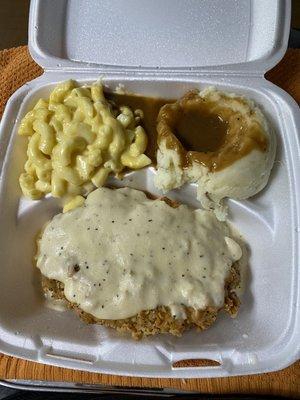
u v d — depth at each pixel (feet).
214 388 0.66
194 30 0.77
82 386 0.70
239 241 0.73
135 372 0.61
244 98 0.71
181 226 0.70
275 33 0.72
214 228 0.71
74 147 0.70
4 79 0.83
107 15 0.80
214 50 0.77
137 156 0.72
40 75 0.82
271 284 0.67
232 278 0.68
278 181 0.70
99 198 0.72
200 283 0.66
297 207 0.64
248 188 0.69
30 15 0.78
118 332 0.67
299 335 0.59
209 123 0.72
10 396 0.71
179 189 0.74
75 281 0.66
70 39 0.80
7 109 0.74
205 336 0.67
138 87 0.75
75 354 0.64
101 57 0.79
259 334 0.65
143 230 0.68
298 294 0.61
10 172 0.72
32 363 0.68
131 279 0.65
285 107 0.70
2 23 1.00
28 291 0.71
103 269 0.66
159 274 0.66
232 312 0.67
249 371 0.60
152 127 0.75
